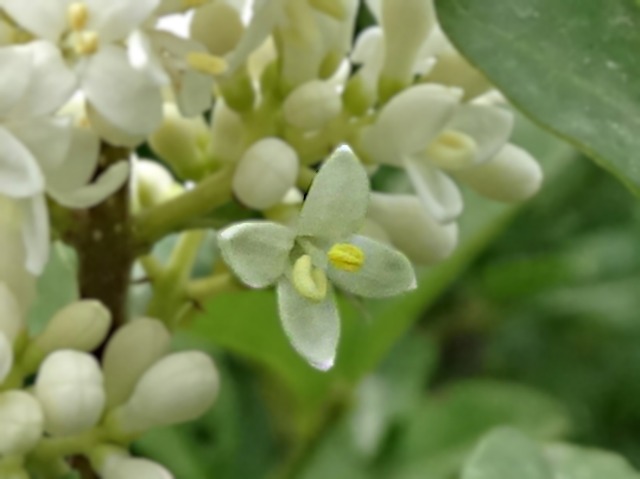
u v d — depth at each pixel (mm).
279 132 45
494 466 55
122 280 46
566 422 78
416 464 78
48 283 61
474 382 81
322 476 78
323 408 68
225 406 83
